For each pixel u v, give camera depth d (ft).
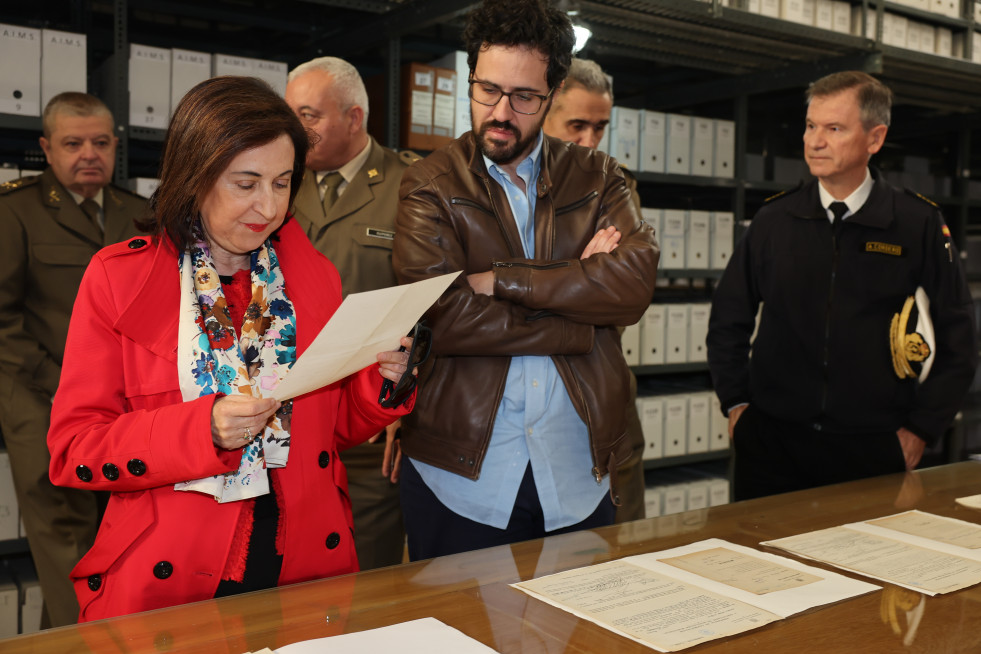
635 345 12.01
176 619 2.76
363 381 3.92
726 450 12.92
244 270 3.83
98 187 7.79
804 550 3.58
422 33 11.70
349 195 7.26
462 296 4.60
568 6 9.37
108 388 3.39
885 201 6.50
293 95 6.97
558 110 7.11
